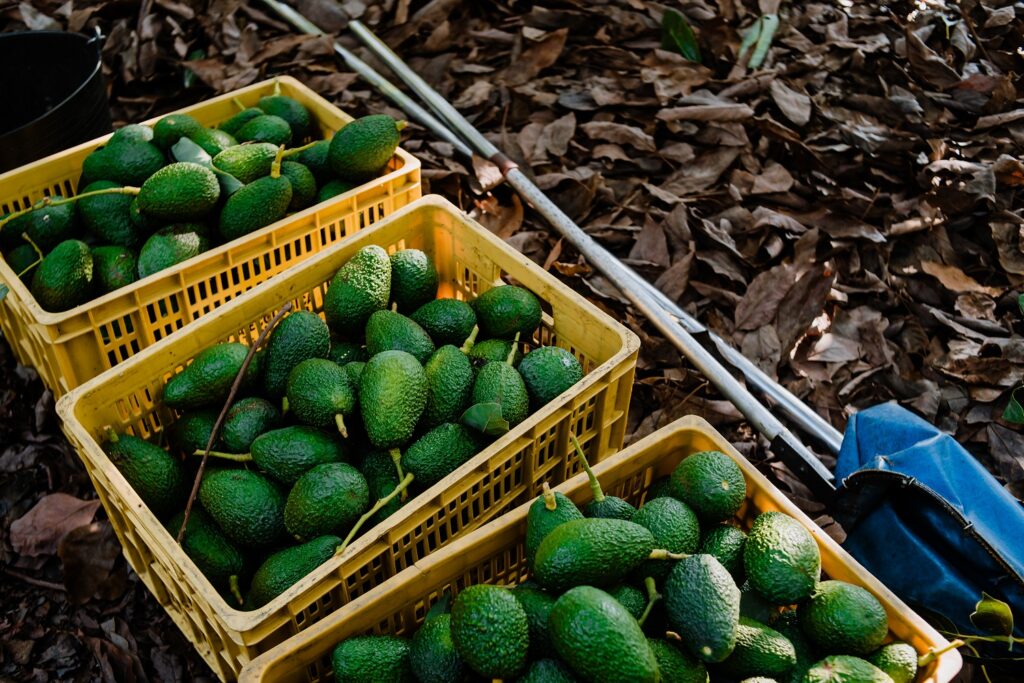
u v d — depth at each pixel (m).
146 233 2.58
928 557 2.00
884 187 3.46
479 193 3.34
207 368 2.10
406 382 2.02
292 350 2.17
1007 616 1.83
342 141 2.71
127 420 2.15
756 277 3.10
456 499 1.96
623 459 1.95
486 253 2.49
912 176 3.45
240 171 2.64
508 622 1.54
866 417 2.30
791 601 1.71
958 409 2.83
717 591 1.59
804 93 3.69
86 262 2.39
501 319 2.32
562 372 2.15
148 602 2.42
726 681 1.69
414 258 2.43
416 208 2.53
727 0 4.05
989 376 2.85
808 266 3.15
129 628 2.37
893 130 3.60
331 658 1.68
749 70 3.81
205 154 2.68
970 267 3.21
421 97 3.67
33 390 2.84
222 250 2.44
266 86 3.18
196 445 2.12
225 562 1.95
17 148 2.82
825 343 3.00
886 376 2.93
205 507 1.98
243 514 1.93
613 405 2.24
